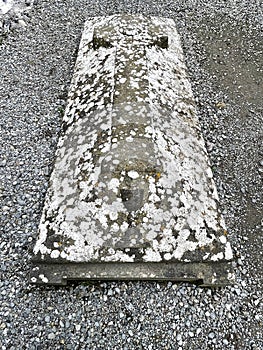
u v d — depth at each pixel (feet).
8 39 13.88
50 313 7.83
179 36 12.87
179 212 8.01
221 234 8.09
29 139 10.79
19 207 9.39
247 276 8.61
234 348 7.66
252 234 9.32
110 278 7.82
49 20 14.69
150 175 8.18
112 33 11.48
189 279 7.95
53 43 13.74
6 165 10.21
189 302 8.02
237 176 10.36
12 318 7.77
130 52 10.62
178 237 7.81
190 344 7.63
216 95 12.34
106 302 7.95
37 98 11.87
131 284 8.13
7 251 8.68
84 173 8.43
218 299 8.13
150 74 10.09
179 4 15.65
